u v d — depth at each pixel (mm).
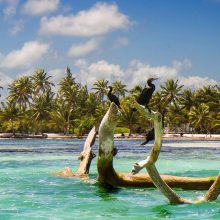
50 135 115375
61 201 13641
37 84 127375
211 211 11539
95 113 119375
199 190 15555
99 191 15664
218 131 122812
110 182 16250
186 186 15547
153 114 10883
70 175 19797
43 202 13430
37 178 19812
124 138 108875
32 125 119188
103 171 16172
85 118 115125
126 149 55031
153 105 113250
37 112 119125
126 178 16172
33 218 10969
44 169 25750
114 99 15492
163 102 115562
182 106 120938
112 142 15867
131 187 16094
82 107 127250
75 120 116312
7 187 16906
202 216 11055
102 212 11797
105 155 15891
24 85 120312
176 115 116250
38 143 80000
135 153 44906
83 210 12141
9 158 36656
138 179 16172
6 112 113000
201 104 113688
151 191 15578
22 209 12242
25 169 25688
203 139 106688
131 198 14195
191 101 121688
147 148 58406
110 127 15641
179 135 111875
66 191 15766
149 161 11477
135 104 10820
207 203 12156
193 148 57438
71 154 42812
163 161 32906
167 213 11477
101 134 15844
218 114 113562
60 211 11945
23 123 115188
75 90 122625
